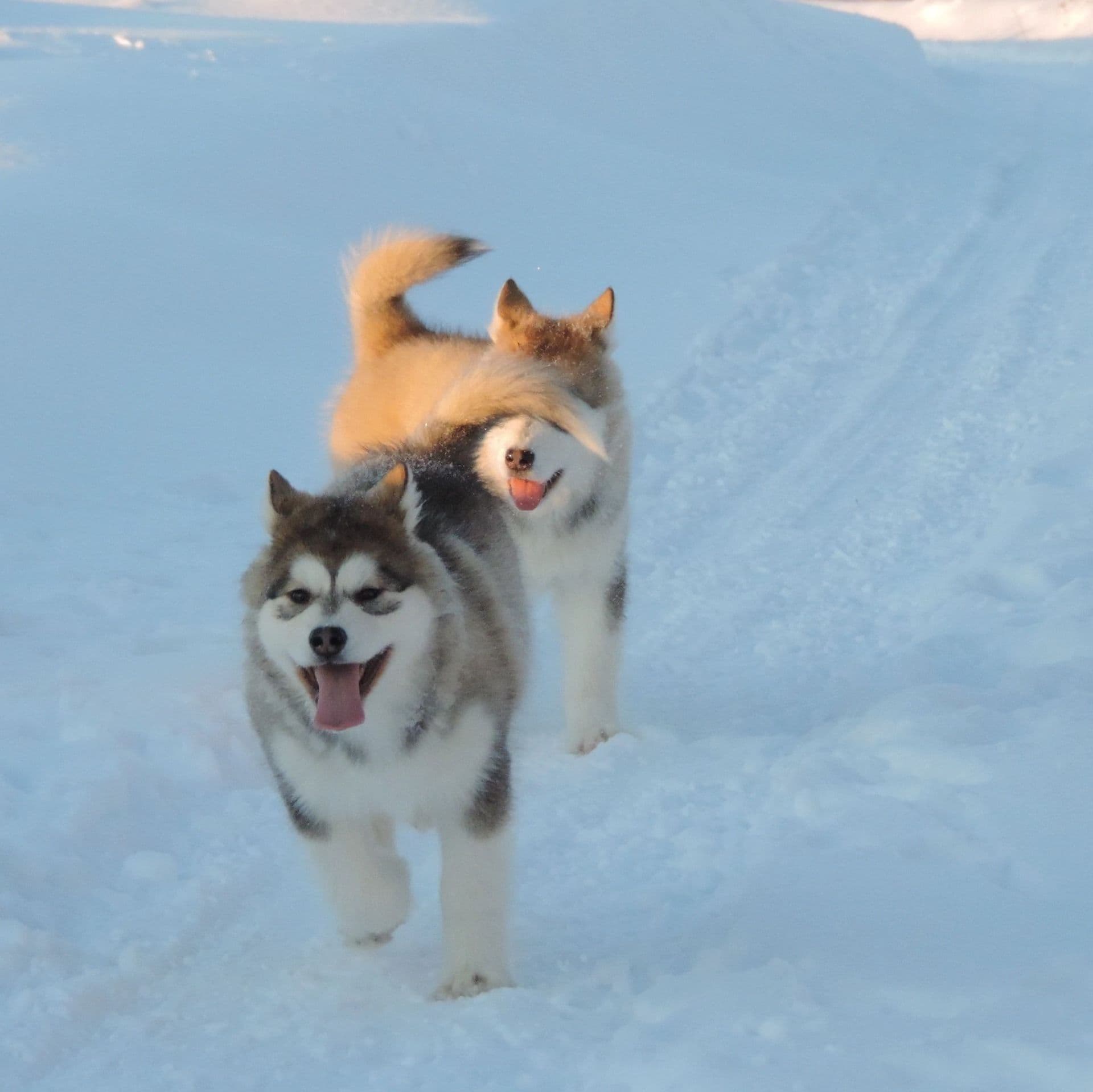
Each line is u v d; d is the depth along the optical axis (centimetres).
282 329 1261
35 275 1234
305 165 1561
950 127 2241
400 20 2484
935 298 1424
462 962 440
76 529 913
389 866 469
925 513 909
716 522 932
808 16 2608
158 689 666
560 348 673
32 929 475
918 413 1106
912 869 466
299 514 441
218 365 1184
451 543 487
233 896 518
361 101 1750
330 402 820
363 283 765
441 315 1329
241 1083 394
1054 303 1368
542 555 627
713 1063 362
